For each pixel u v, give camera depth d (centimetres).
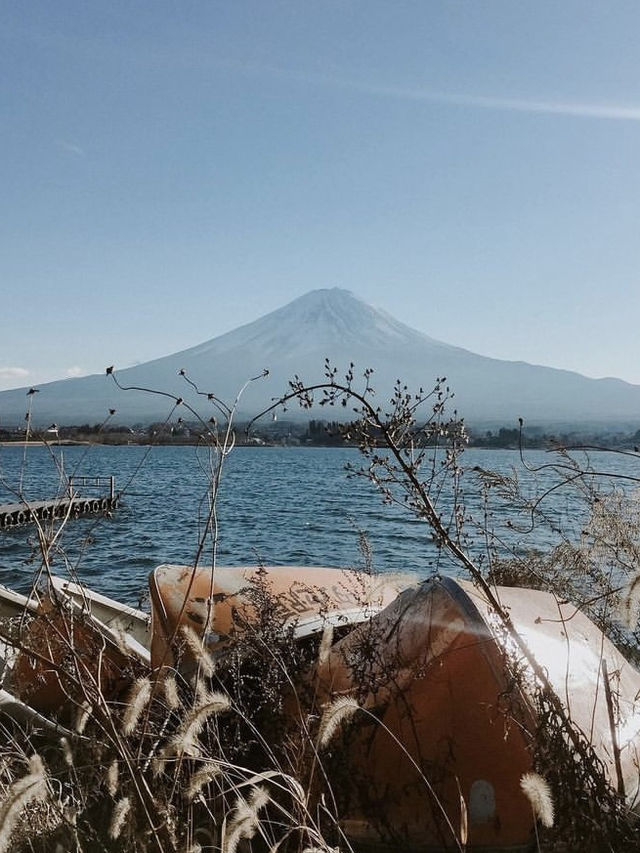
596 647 356
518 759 300
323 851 254
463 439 338
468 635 329
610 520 372
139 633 634
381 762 316
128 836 274
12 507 2044
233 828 245
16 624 450
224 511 4172
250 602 427
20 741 378
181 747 266
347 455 19825
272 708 342
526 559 383
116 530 2819
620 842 267
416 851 301
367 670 346
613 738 287
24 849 281
